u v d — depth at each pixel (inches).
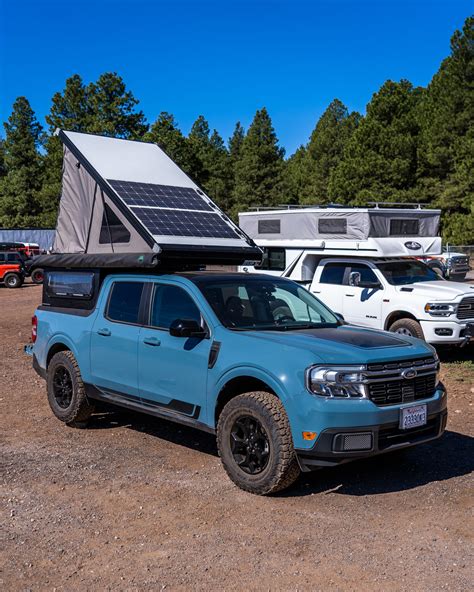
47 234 2063.2
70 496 206.7
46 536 177.8
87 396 279.3
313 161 2657.5
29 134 2726.4
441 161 1750.7
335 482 219.3
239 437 213.5
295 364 199.8
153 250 251.8
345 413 194.1
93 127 2199.8
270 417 200.2
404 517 190.4
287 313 247.8
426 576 155.5
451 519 189.0
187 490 211.3
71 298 292.5
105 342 264.2
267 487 202.1
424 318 430.9
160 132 2293.3
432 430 218.1
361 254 498.6
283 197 2657.5
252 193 2640.3
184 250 256.2
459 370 409.7
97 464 237.6
